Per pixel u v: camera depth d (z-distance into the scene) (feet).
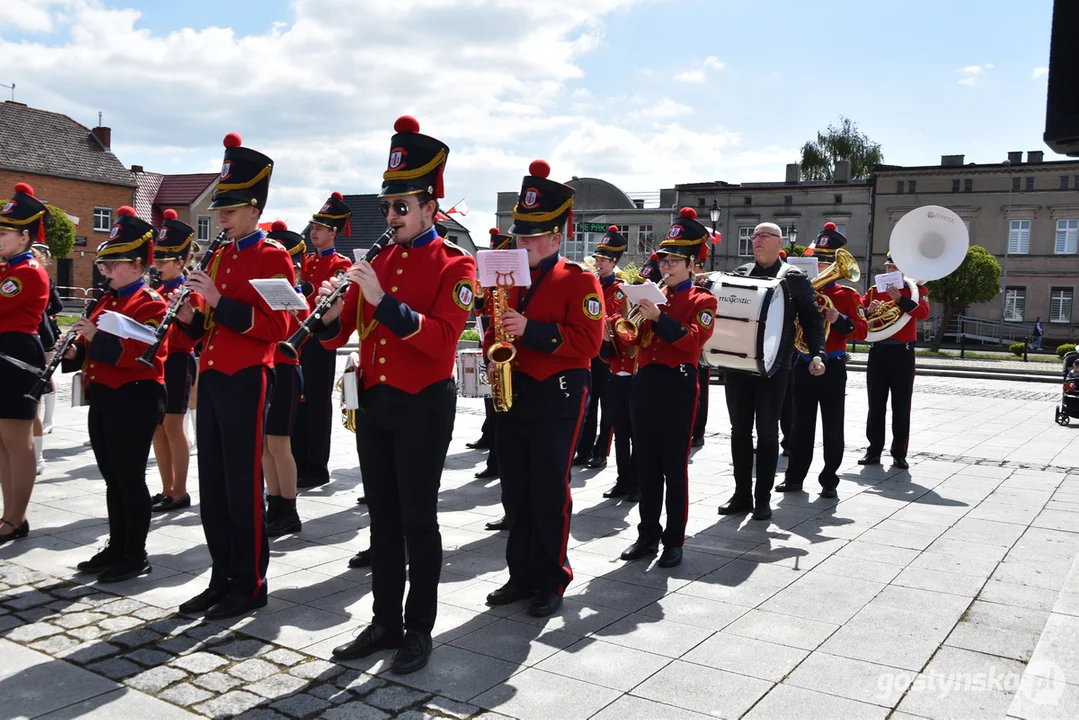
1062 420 42.93
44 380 18.63
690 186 179.22
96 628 14.74
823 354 22.65
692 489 26.37
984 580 17.67
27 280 19.21
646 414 18.88
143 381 17.15
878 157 189.57
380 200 14.07
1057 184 157.48
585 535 21.16
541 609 15.57
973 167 161.89
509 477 16.16
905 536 21.04
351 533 20.99
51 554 18.72
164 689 12.53
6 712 11.78
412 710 11.96
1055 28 6.38
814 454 33.14
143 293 18.07
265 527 15.90
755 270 23.52
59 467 27.43
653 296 17.34
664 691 12.60
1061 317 159.33
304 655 13.78
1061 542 20.48
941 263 29.76
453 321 13.50
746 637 14.65
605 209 170.71
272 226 25.98
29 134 148.46
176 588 16.78
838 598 16.58
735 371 22.63
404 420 13.47
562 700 12.30
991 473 29.30
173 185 171.32
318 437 25.89
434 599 13.82
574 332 15.55
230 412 15.39
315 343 25.53
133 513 17.26
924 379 80.59
